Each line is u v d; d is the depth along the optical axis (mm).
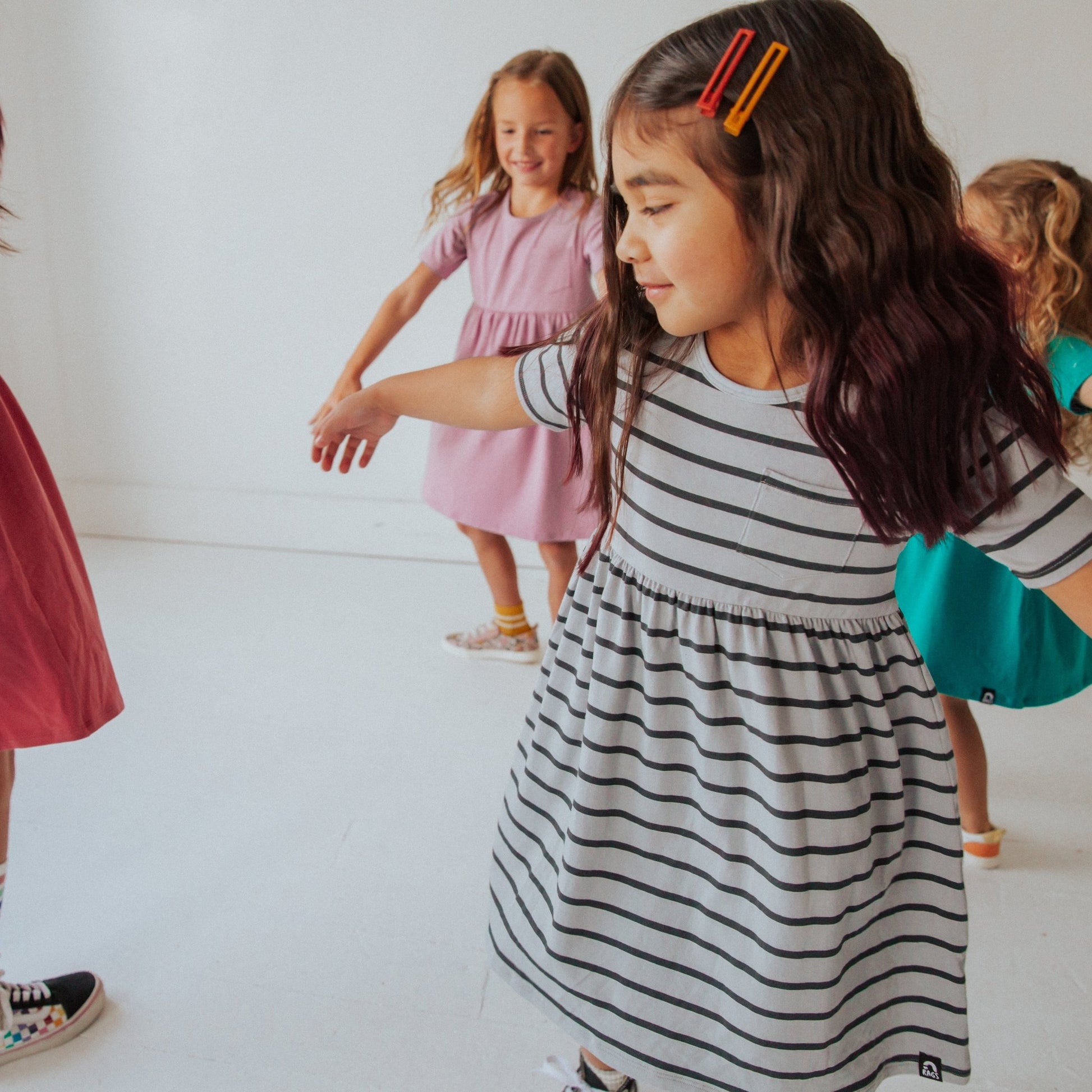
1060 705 2039
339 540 2742
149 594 2441
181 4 2346
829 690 824
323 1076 1162
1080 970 1355
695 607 843
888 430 709
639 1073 930
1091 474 1402
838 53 670
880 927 890
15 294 2561
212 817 1609
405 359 2592
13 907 1395
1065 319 1265
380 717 1933
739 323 779
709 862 870
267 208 2486
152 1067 1164
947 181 726
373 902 1440
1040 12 2117
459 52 2318
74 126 2463
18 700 989
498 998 1284
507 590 2137
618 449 846
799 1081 855
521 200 1863
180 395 2668
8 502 962
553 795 960
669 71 687
